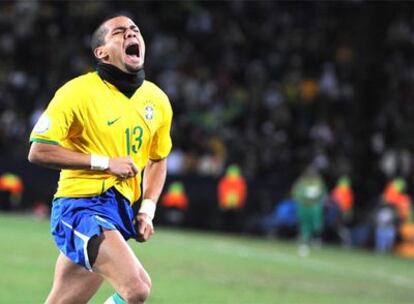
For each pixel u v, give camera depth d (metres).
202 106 86.44
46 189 75.06
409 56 92.25
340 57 93.19
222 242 65.31
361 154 82.88
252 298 38.09
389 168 81.31
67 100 19.47
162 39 92.88
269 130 83.56
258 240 71.06
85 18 92.06
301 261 56.75
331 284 45.84
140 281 18.55
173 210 75.50
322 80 89.75
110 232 19.09
